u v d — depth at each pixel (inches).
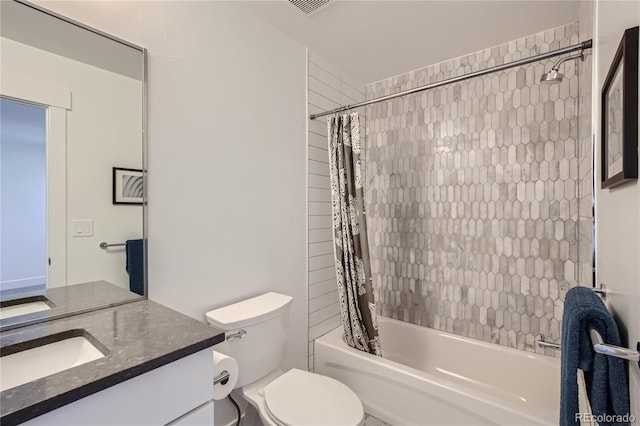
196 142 55.0
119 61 45.6
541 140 71.2
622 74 20.0
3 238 36.5
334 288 88.4
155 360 29.6
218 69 58.5
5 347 31.5
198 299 55.2
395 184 93.9
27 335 34.3
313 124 80.6
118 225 45.6
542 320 71.5
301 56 77.0
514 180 74.5
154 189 49.4
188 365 33.2
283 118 72.2
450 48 78.4
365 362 69.9
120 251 45.8
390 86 95.3
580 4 60.2
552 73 52.1
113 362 28.7
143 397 29.5
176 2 52.4
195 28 54.9
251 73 64.7
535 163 72.0
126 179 46.3
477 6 61.9
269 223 68.9
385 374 66.8
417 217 89.6
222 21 59.2
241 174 62.8
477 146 79.4
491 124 77.4
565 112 68.4
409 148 91.0
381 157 96.7
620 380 20.2
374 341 72.4
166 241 50.9
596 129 34.6
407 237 91.6
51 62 40.1
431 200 86.9
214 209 57.8
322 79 83.2
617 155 22.8
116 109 45.4
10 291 37.0
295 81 75.3
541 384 67.8
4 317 36.5
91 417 26.1
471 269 80.8
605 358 21.3
